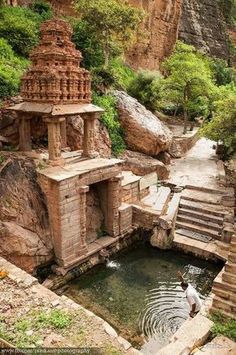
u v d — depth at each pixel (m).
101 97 17.98
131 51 30.08
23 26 17.56
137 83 24.38
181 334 7.01
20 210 10.48
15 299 7.57
